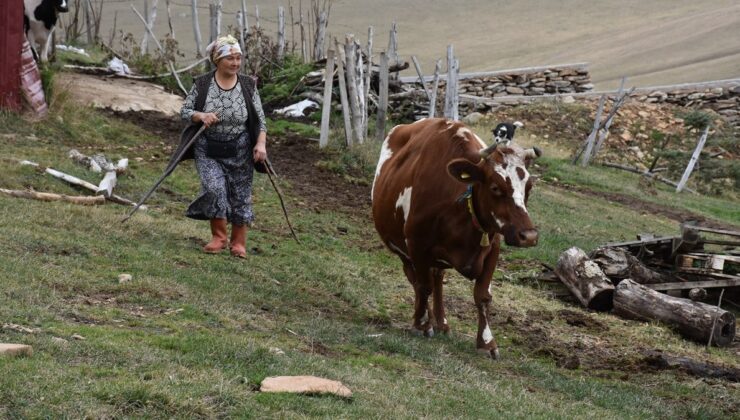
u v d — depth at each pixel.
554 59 56.66
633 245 13.35
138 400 5.15
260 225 12.10
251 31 25.55
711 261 12.76
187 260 9.40
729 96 29.55
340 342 7.76
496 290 11.56
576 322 10.77
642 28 67.50
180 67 22.45
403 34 69.31
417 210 8.19
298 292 9.51
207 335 6.70
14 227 9.12
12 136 13.53
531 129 25.78
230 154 9.70
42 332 6.14
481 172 7.55
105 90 17.66
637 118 27.67
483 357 8.24
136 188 12.39
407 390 6.46
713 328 10.64
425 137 8.55
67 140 14.28
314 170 15.86
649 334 10.70
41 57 16.58
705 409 7.64
